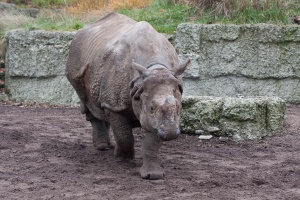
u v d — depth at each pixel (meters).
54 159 14.52
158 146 12.73
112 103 12.80
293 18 24.97
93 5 30.77
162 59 12.37
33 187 11.95
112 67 12.85
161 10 27.09
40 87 25.36
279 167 13.99
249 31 23.72
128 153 13.59
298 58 23.66
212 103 17.36
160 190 11.72
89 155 14.97
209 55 23.91
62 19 28.94
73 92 25.06
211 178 12.78
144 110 11.49
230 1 25.47
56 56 25.11
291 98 23.77
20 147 15.88
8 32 25.61
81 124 20.02
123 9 28.50
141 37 12.73
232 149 16.03
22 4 37.62
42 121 20.52
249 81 23.89
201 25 23.83
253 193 11.69
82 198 11.18
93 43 14.24
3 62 27.11
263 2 25.34
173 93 11.41
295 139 17.25
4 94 25.69
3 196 11.36
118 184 12.20
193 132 17.56
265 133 17.48
